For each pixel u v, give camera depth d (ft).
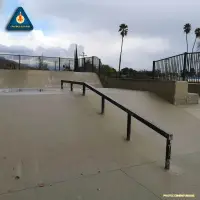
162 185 11.87
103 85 51.93
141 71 49.21
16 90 26.32
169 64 32.30
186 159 15.35
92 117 18.81
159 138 17.66
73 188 10.87
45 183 11.04
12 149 13.24
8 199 9.75
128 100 24.73
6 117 16.30
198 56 31.58
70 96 22.18
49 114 17.78
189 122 22.52
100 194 10.62
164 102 26.68
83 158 13.55
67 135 15.58
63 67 67.15
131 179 12.14
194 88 31.65
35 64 63.31
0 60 59.62
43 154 13.28
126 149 15.35
